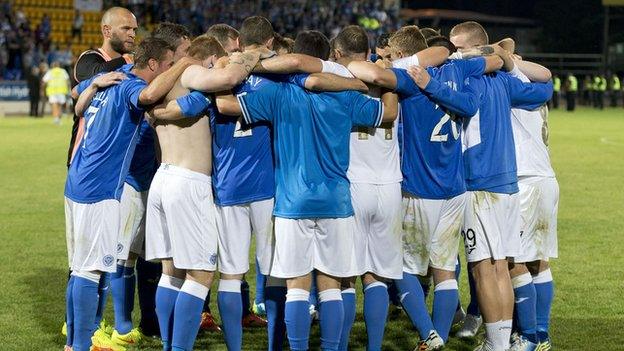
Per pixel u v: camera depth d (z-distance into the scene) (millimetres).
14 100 42875
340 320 6766
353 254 6809
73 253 7215
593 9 73812
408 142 7098
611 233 13516
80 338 7094
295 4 57281
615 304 9352
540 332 7641
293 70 6562
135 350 7766
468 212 7184
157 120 6898
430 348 7176
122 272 7785
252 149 6734
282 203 6664
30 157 24047
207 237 6777
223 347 7891
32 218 14727
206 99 6617
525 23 74562
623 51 64750
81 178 7031
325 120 6641
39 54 43312
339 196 6680
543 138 7594
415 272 7234
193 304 6762
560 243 12742
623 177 20531
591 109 56656
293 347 6703
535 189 7496
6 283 10250
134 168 7574
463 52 7355
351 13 58000
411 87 6883
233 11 53688
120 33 8102
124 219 7551
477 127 7121
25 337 8102
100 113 7043
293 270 6648
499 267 7215
